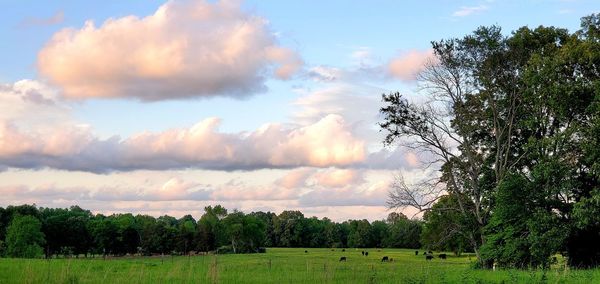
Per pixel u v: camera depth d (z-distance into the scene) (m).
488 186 43.53
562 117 39.31
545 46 42.06
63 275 21.53
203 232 154.00
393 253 119.81
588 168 37.94
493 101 42.97
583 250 39.06
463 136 43.06
